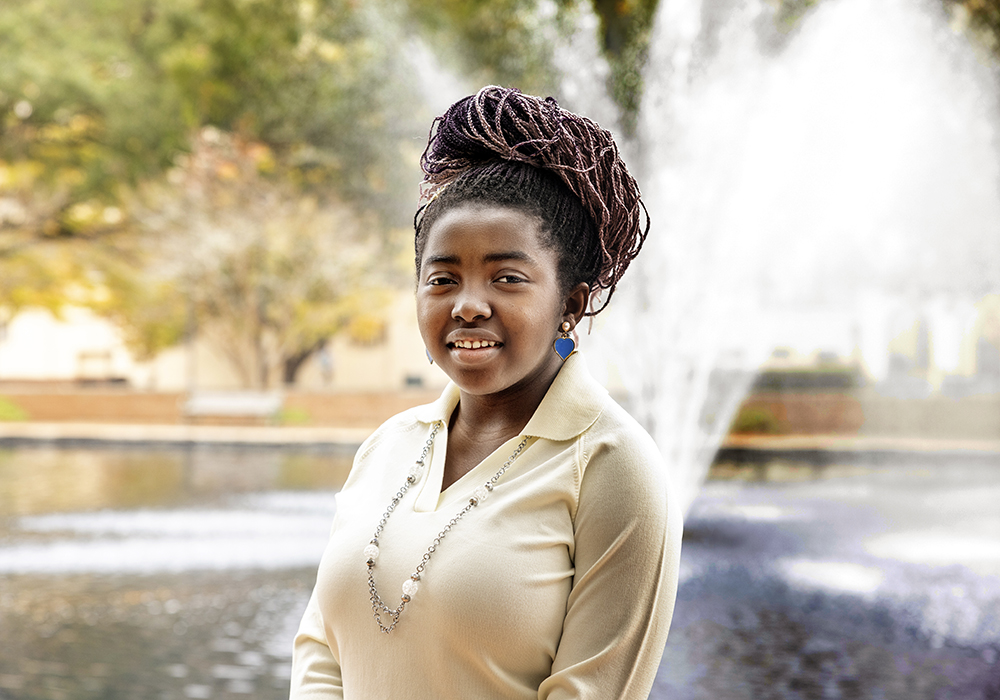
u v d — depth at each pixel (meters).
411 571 1.08
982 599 6.32
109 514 10.18
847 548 8.08
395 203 20.89
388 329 29.44
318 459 16.27
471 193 1.12
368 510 1.17
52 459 16.25
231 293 21.83
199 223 20.41
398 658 1.07
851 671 4.95
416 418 1.25
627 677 1.04
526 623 1.04
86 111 18.89
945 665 5.00
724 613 6.09
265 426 21.05
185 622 5.87
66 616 6.02
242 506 10.69
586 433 1.11
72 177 20.03
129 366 31.17
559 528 1.07
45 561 7.68
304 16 19.42
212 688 4.67
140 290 22.56
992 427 16.30
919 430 16.53
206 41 18.91
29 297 23.27
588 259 1.16
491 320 1.09
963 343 19.62
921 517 9.63
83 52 18.53
